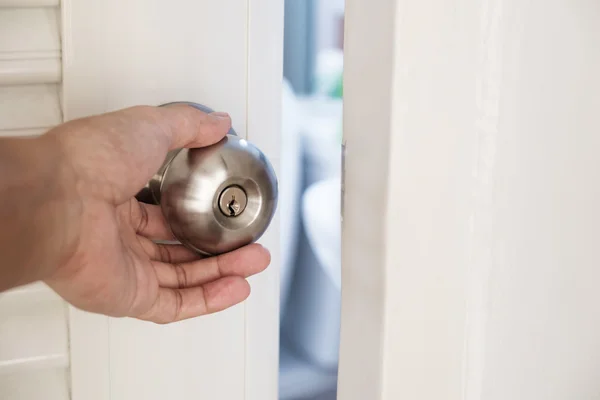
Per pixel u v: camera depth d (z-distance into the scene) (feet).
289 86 3.81
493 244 1.83
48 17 2.03
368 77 1.76
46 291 2.07
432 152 1.73
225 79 2.17
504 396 1.95
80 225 1.53
